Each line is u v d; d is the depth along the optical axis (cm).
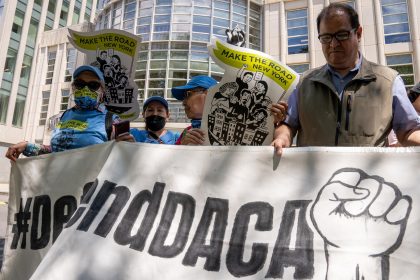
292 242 161
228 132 206
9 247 240
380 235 151
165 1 1756
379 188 161
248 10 1761
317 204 166
